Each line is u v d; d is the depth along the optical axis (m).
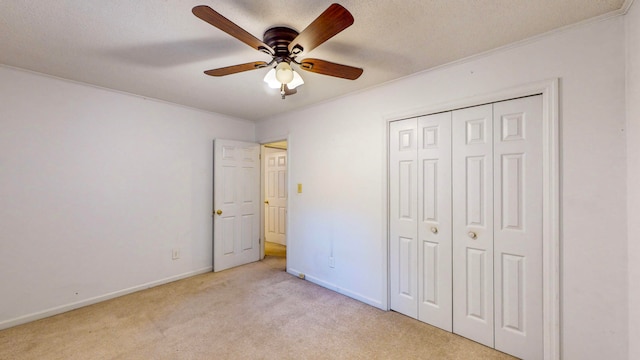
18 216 2.39
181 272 3.47
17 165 2.38
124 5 1.50
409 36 1.83
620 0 1.48
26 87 2.41
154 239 3.23
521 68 1.91
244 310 2.65
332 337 2.20
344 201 3.03
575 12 1.58
